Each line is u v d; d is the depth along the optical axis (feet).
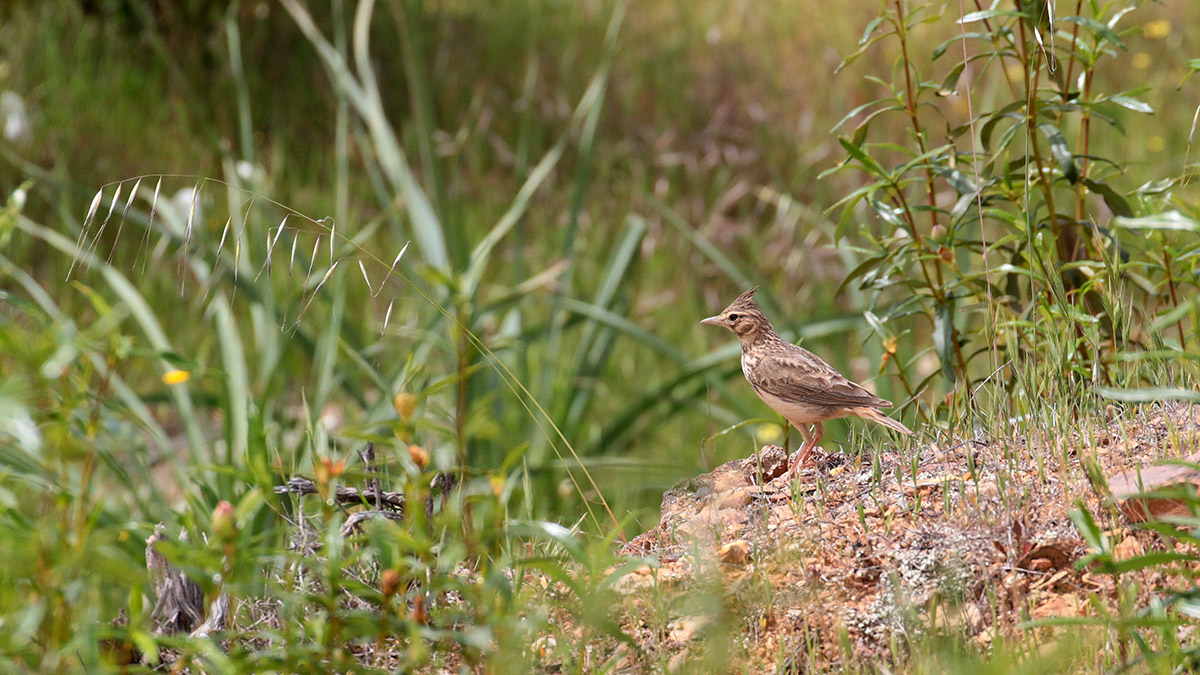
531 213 67.31
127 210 19.62
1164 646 17.22
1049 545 20.03
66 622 15.34
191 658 17.98
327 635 16.19
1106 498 19.84
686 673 18.08
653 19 89.30
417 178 67.26
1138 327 27.25
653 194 69.36
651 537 24.36
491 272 62.23
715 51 84.33
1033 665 15.21
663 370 56.70
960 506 21.91
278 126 70.69
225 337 39.17
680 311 60.90
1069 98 27.73
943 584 19.24
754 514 23.70
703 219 67.31
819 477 24.73
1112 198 26.71
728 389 47.67
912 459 24.68
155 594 19.94
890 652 18.85
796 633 19.45
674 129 73.00
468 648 17.21
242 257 41.63
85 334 16.02
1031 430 24.06
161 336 39.73
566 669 18.58
